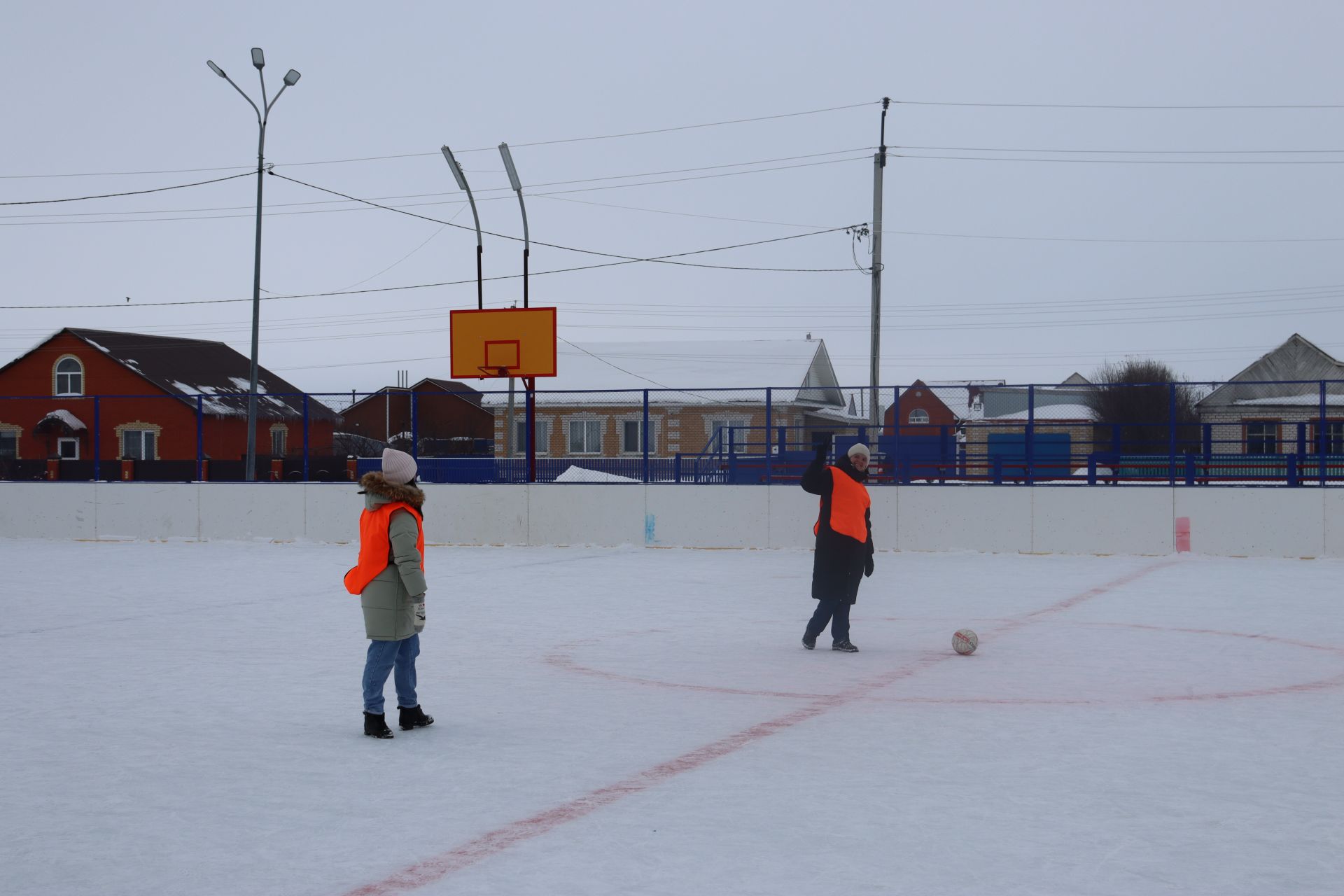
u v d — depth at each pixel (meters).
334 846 5.28
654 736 7.39
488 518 23.64
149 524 25.25
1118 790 6.13
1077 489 21.05
